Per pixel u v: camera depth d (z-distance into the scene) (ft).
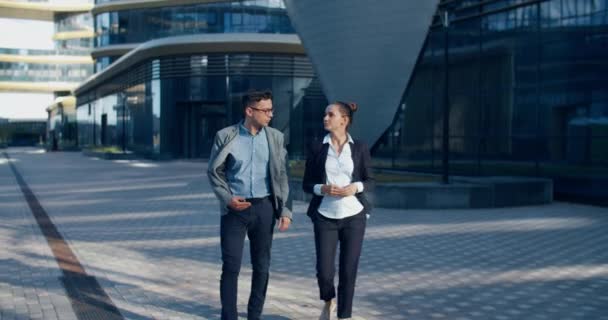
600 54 49.21
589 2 49.96
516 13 56.65
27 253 29.22
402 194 45.44
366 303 20.34
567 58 51.88
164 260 27.50
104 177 80.12
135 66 132.57
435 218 40.57
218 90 113.29
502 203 46.73
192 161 116.06
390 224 37.81
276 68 112.06
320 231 17.40
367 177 17.56
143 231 35.91
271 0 130.52
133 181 73.46
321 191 17.04
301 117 112.88
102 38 161.27
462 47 63.31
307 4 51.47
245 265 26.13
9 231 36.11
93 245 31.37
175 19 139.85
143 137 128.47
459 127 64.18
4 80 259.39
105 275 24.50
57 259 27.76
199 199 53.57
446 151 47.88
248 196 16.52
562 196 52.06
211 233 35.06
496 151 59.41
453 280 23.54
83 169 97.45
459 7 62.64
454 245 30.76
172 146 118.11
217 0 133.18
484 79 60.49
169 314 18.97
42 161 125.49
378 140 53.72
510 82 57.52
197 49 112.98
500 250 29.45
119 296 21.20
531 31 55.21
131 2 148.46
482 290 22.02
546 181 49.19
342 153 17.35
